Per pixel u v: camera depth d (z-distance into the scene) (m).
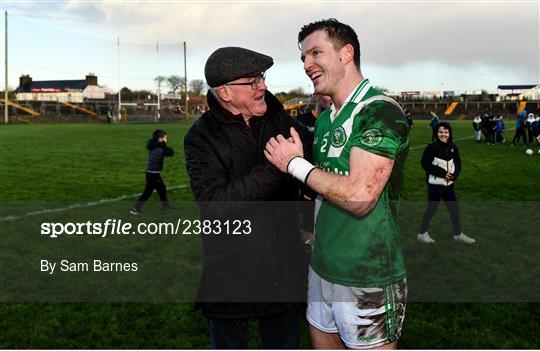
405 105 76.62
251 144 2.10
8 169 12.80
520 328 3.61
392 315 2.06
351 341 2.07
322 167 2.11
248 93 2.02
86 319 3.79
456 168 5.70
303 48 2.07
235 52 2.02
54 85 92.94
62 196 8.94
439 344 3.38
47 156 16.17
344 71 2.02
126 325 3.70
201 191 1.98
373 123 1.84
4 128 37.06
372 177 1.81
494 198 8.63
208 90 2.09
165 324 3.72
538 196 8.82
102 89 92.00
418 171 12.47
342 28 2.00
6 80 48.25
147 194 7.36
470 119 66.69
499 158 15.01
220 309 2.10
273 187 1.95
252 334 3.55
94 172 12.31
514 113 71.44
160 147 7.39
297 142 1.96
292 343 2.29
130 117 62.38
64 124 47.94
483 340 3.42
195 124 2.13
